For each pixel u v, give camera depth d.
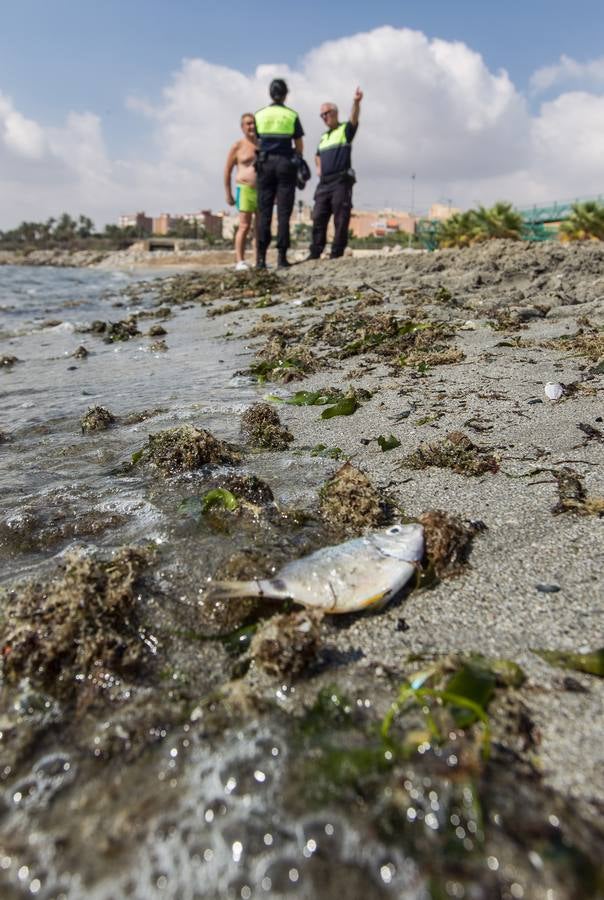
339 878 1.28
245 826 1.39
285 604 2.15
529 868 1.27
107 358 7.22
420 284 9.02
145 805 1.47
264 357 6.19
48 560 2.57
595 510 2.68
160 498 3.08
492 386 4.41
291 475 3.31
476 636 2.02
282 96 13.14
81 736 1.70
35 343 8.70
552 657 1.88
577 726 1.63
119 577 2.27
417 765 1.52
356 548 2.32
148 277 25.31
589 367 4.58
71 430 4.33
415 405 4.22
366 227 133.50
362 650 1.99
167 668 1.94
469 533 2.58
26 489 3.28
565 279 8.28
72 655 1.96
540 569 2.34
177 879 1.30
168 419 4.42
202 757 1.59
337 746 1.60
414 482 3.13
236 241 15.81
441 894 1.24
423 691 1.70
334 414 4.21
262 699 1.79
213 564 2.45
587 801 1.42
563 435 3.49
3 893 1.30
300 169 13.56
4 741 1.69
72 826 1.43
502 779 1.47
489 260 9.64
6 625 2.06
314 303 8.98
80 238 115.00
